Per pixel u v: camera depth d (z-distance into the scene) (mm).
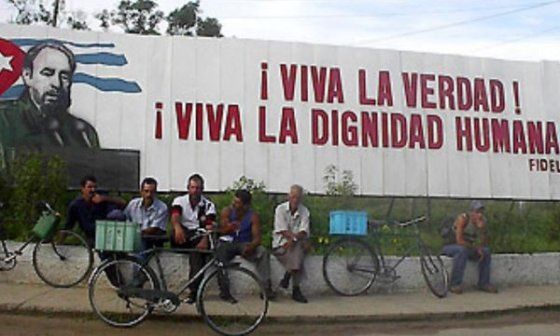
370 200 13477
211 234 8836
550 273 11727
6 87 12492
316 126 13445
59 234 9766
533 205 14305
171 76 13039
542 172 14492
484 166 14188
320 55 13688
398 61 14055
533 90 14742
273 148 13211
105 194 12039
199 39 13219
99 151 12547
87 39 12859
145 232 9211
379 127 13750
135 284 8250
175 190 12727
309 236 10234
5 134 12391
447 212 13773
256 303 8297
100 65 12836
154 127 12836
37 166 11016
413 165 13812
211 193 12852
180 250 8703
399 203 13609
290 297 9883
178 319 8422
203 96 13102
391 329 8758
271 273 9797
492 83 14516
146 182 9352
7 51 12570
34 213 10750
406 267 10648
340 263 10320
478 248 10891
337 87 13672
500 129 14406
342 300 9922
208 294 8273
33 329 7914
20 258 9828
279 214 9898
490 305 9828
